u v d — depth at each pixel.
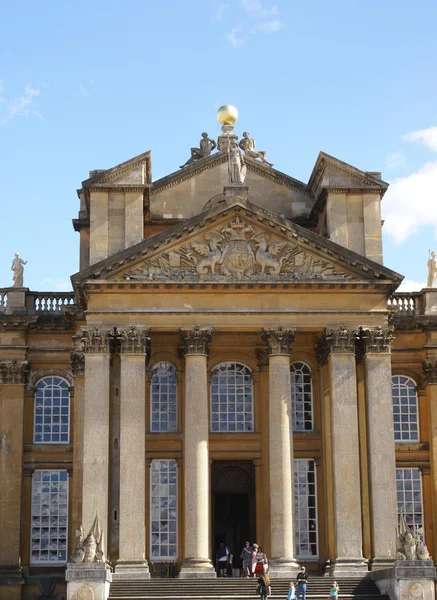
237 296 53.31
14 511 58.12
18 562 57.44
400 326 60.62
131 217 56.75
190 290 53.06
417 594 45.19
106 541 50.31
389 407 52.50
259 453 57.22
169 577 52.94
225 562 55.28
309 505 56.81
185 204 61.84
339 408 52.28
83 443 53.91
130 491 50.72
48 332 60.78
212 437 57.31
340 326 53.09
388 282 53.38
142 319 52.69
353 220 57.34
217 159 62.31
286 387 52.50
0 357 60.09
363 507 53.91
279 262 53.62
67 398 60.53
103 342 52.28
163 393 57.97
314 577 49.34
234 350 58.44
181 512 56.03
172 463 56.94
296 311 53.09
